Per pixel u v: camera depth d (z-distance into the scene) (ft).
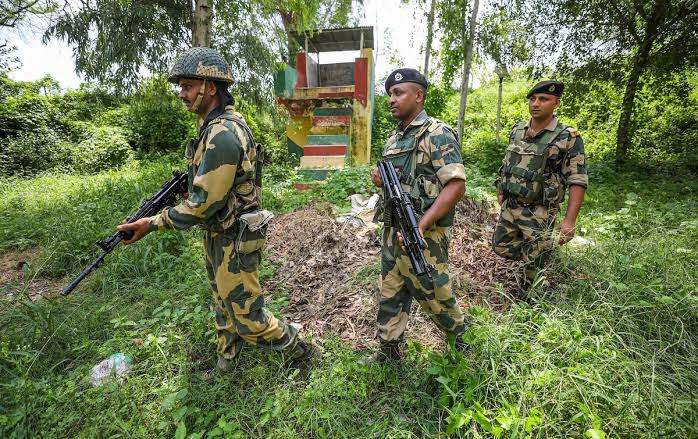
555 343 7.44
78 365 8.46
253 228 6.67
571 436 5.87
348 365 7.67
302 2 23.09
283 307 10.48
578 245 12.76
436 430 6.37
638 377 6.44
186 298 10.69
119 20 18.89
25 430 6.48
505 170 10.65
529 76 35.17
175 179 7.42
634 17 28.76
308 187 23.12
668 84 30.99
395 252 7.39
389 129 41.73
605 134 38.58
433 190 6.85
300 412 6.74
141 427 6.57
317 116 28.07
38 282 12.97
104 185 22.91
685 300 8.45
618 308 8.70
